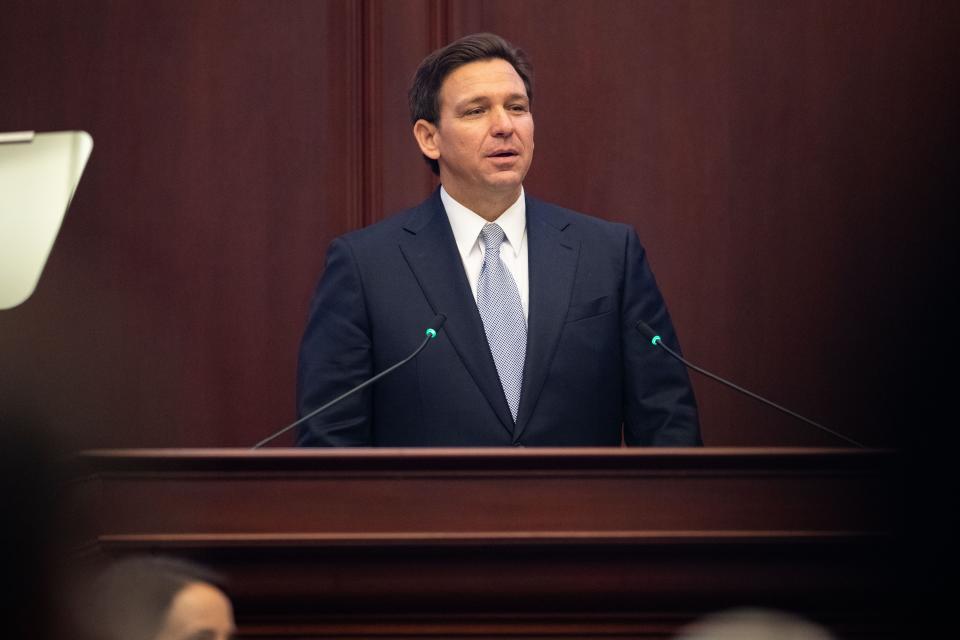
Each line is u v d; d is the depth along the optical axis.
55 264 14.80
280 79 15.09
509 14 15.09
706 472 6.37
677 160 14.95
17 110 15.06
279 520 6.30
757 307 14.78
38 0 15.12
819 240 14.80
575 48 15.08
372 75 15.01
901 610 6.45
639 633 6.41
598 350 10.09
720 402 14.71
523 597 6.34
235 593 6.31
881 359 14.66
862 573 6.38
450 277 10.22
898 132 14.77
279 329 14.91
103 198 14.98
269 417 14.84
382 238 10.51
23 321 14.68
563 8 15.09
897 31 14.80
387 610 6.35
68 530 6.32
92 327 14.81
